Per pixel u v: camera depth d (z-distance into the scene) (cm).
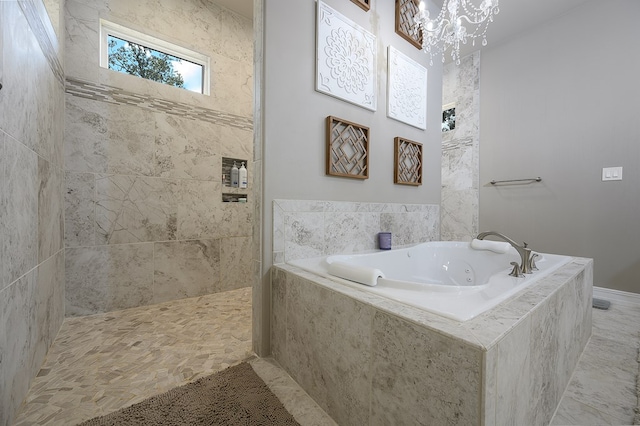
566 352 124
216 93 257
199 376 132
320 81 174
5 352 97
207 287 254
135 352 153
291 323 135
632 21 239
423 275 211
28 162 120
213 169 256
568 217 275
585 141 264
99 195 203
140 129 219
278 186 158
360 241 202
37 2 133
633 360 148
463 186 358
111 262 209
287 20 160
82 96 196
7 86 98
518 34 308
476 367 65
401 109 234
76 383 125
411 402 80
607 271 252
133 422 102
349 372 101
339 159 186
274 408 111
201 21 249
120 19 211
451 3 229
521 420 83
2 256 94
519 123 309
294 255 164
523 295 102
